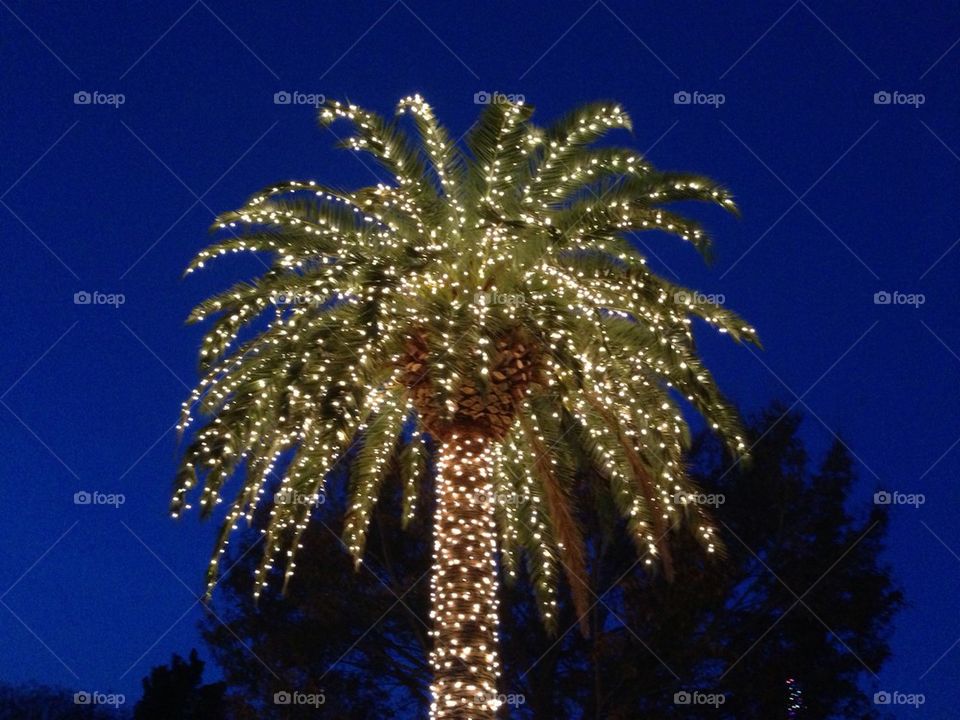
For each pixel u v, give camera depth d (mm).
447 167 17609
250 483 18062
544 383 17797
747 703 27469
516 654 28250
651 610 27547
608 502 21594
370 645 28516
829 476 29609
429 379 17266
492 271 17266
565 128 17016
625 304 17609
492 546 17578
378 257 16828
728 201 16734
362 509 19734
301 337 16922
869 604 28422
